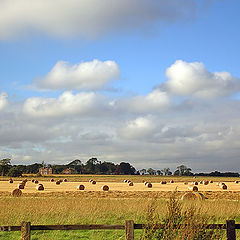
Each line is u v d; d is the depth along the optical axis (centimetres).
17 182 8338
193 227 977
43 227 969
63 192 4722
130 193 4584
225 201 2956
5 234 1642
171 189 5631
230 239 985
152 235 982
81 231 1695
